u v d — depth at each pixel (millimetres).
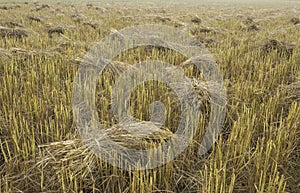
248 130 3926
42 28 10695
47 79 5609
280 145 3879
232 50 7477
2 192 3438
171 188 3641
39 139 4055
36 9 18031
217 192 3320
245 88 5184
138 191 3404
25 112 4488
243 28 12156
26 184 3514
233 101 4949
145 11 21625
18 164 3658
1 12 15164
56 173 3461
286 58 7035
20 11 16406
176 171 3797
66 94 5164
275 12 23234
